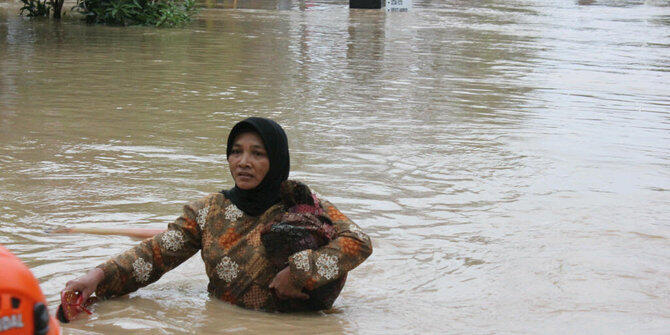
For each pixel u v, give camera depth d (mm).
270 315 3957
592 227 5703
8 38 16734
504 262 4883
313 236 4008
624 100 11969
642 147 8672
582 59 17000
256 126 4008
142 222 5398
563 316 4000
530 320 3932
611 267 4840
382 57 16094
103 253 4746
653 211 6203
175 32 19172
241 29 20438
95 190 6152
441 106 10805
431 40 19641
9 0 25844
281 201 4141
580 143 8742
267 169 4039
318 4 30188
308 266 3879
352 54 16391
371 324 3836
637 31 24266
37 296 2113
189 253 4207
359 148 8016
